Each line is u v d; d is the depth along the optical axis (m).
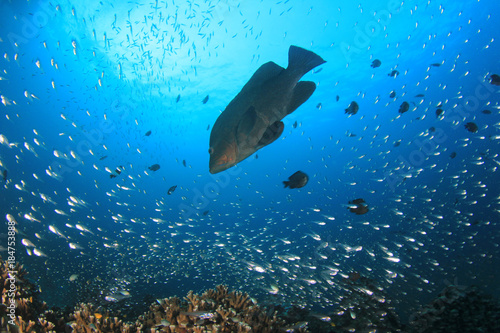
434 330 5.20
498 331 4.66
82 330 3.67
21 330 2.90
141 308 8.19
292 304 6.70
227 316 4.33
